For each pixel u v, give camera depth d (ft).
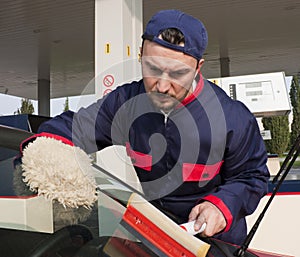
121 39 11.17
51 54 33.71
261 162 4.70
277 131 45.78
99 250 3.45
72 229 3.49
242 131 4.52
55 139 3.74
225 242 4.25
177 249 3.37
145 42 3.88
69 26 26.76
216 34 28.71
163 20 3.87
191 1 22.29
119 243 3.50
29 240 3.48
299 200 8.62
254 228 4.11
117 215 3.67
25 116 9.25
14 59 35.01
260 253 4.47
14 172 3.41
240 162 4.58
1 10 23.68
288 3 23.20
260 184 4.50
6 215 3.49
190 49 3.74
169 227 3.50
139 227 3.58
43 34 28.32
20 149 3.63
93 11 24.11
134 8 11.64
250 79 12.82
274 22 26.48
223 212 3.85
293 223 8.63
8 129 4.01
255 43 31.40
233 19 25.64
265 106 12.54
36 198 3.35
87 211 3.52
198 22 4.01
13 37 28.86
